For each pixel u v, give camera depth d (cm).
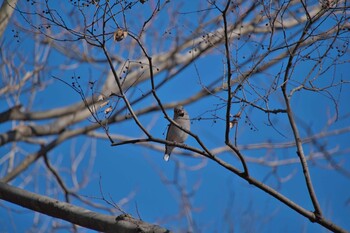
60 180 1725
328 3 920
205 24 1502
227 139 905
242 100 919
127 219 963
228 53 877
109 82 1644
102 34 877
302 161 941
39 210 1032
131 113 923
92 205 1691
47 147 1708
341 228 916
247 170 919
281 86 928
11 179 1661
